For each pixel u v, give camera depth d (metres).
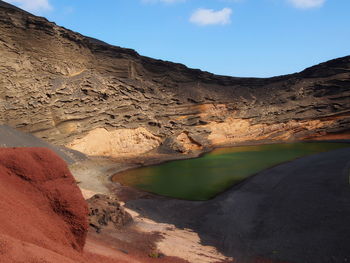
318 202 22.91
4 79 43.22
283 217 21.84
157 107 68.38
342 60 82.81
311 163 40.19
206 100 77.19
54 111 48.84
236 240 19.34
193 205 28.28
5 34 45.69
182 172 44.12
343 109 77.69
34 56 49.56
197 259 15.27
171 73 75.12
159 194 32.31
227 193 31.77
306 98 83.81
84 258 8.26
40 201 8.75
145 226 21.02
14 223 6.70
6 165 8.84
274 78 90.88
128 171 44.66
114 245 15.26
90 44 60.59
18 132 41.50
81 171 41.00
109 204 20.98
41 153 9.65
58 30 53.88
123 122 59.22
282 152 60.28
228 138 76.38
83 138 51.56
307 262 15.37
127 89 63.06
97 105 55.69
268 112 82.06
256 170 43.41
